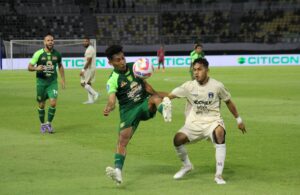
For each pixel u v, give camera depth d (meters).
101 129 15.84
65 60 56.19
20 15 63.62
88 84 23.11
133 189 8.84
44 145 13.15
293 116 18.23
